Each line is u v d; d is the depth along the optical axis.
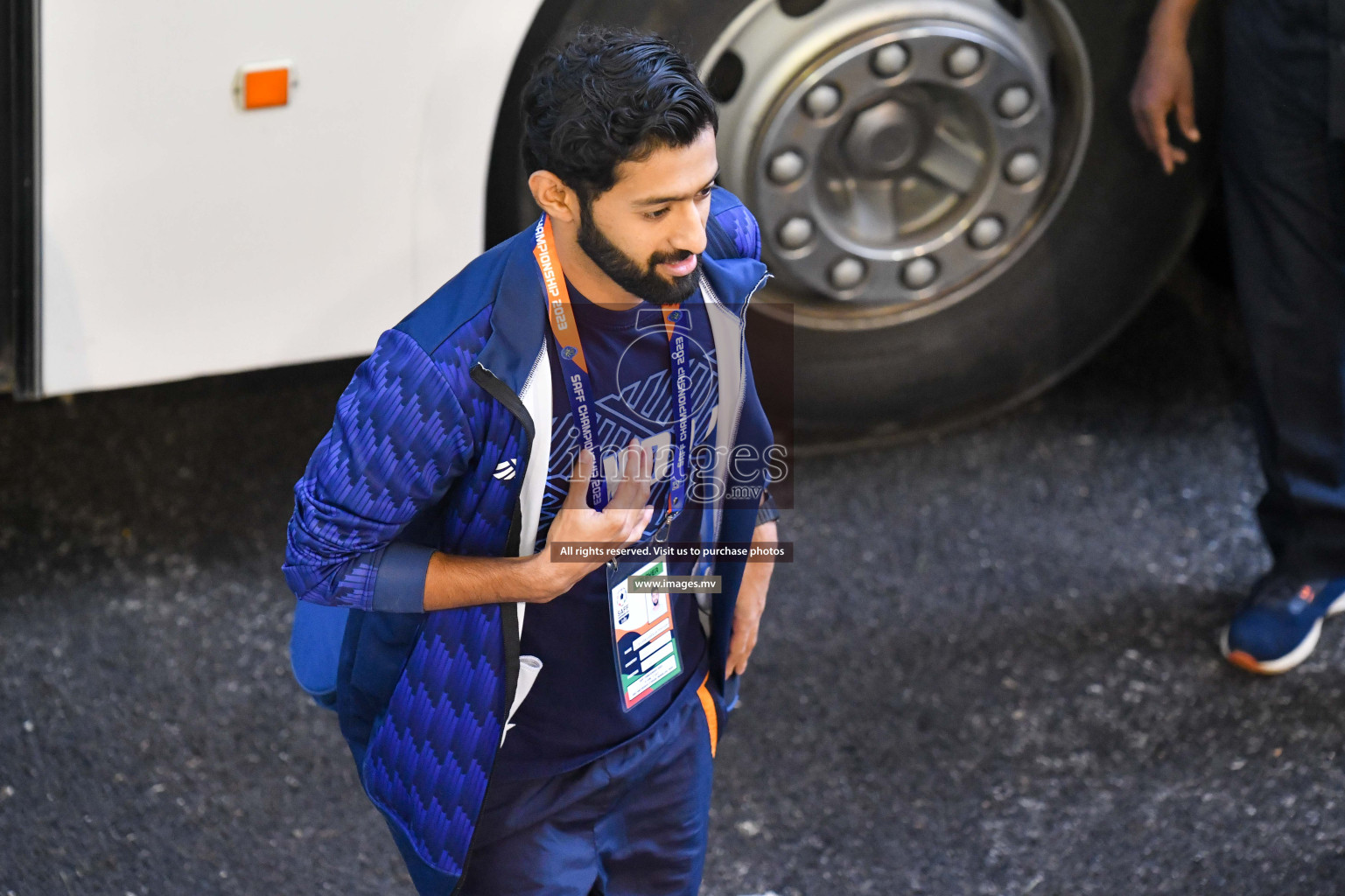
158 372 4.50
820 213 5.08
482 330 2.43
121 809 4.40
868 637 5.13
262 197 4.30
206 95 4.09
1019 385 5.89
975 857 4.36
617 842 3.19
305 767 4.58
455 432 2.45
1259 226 4.67
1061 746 4.72
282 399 6.02
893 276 5.27
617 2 4.54
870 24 4.70
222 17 3.99
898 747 4.71
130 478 5.62
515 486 2.54
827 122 4.85
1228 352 6.43
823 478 5.82
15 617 5.03
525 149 2.32
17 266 4.21
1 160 4.05
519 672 2.71
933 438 6.02
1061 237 5.52
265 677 4.88
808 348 5.46
